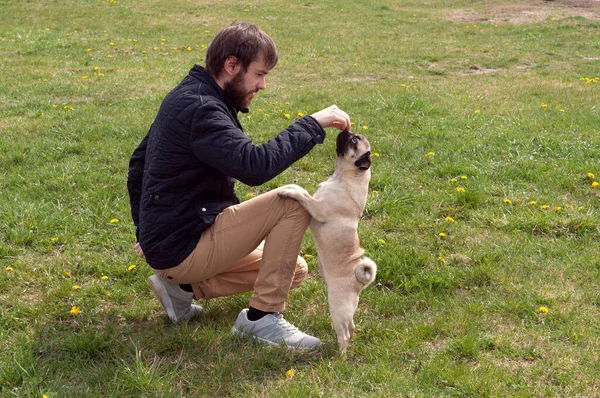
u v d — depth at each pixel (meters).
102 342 3.14
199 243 3.02
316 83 9.98
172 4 17.38
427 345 3.21
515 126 7.16
